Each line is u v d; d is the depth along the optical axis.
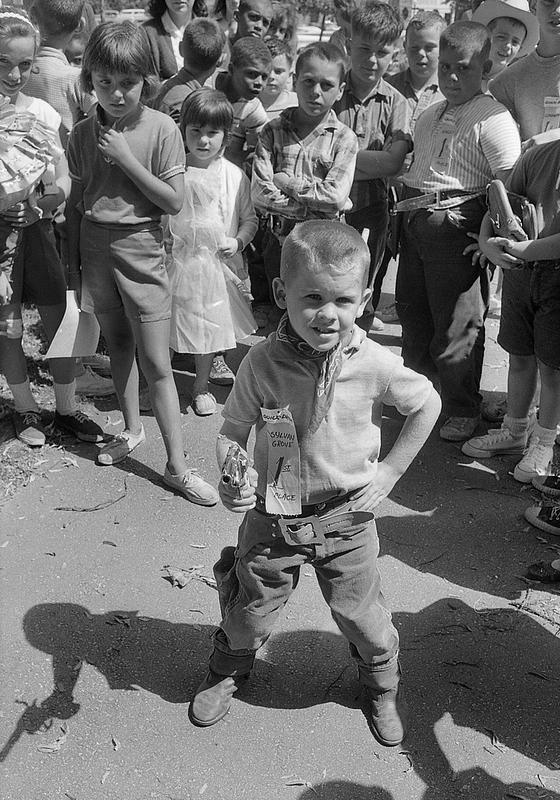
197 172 4.29
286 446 2.27
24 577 3.24
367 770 2.48
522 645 2.98
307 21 23.86
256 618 2.48
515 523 3.70
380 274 5.27
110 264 3.59
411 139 4.51
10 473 3.93
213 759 2.51
